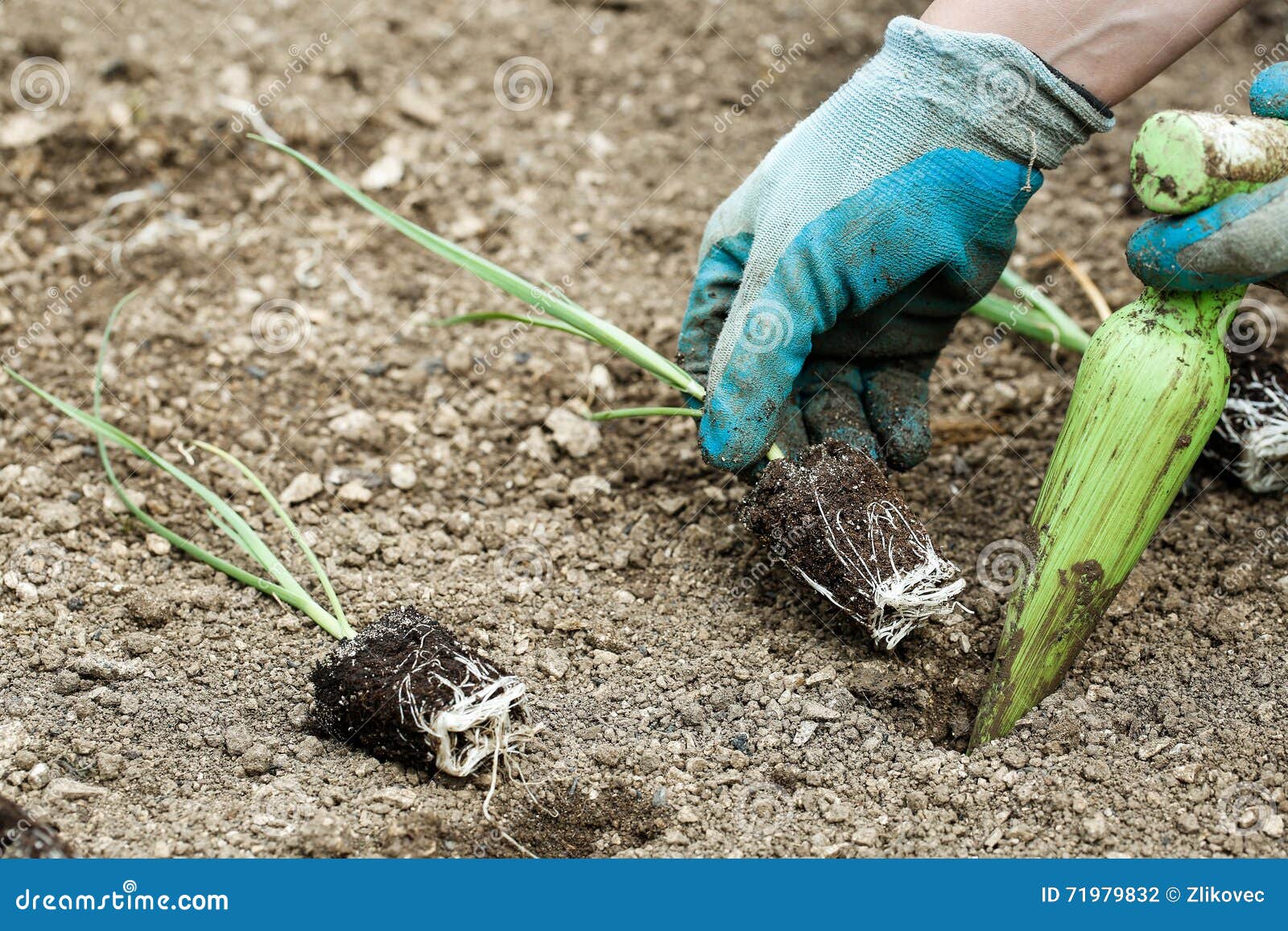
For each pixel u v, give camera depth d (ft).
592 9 6.73
